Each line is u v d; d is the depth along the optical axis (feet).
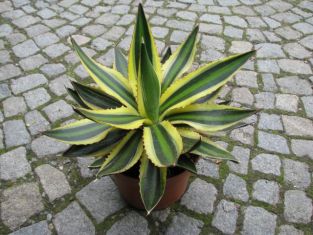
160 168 4.43
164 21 10.56
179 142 4.13
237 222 5.81
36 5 11.30
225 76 4.57
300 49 9.59
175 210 5.95
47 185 6.35
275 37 10.01
